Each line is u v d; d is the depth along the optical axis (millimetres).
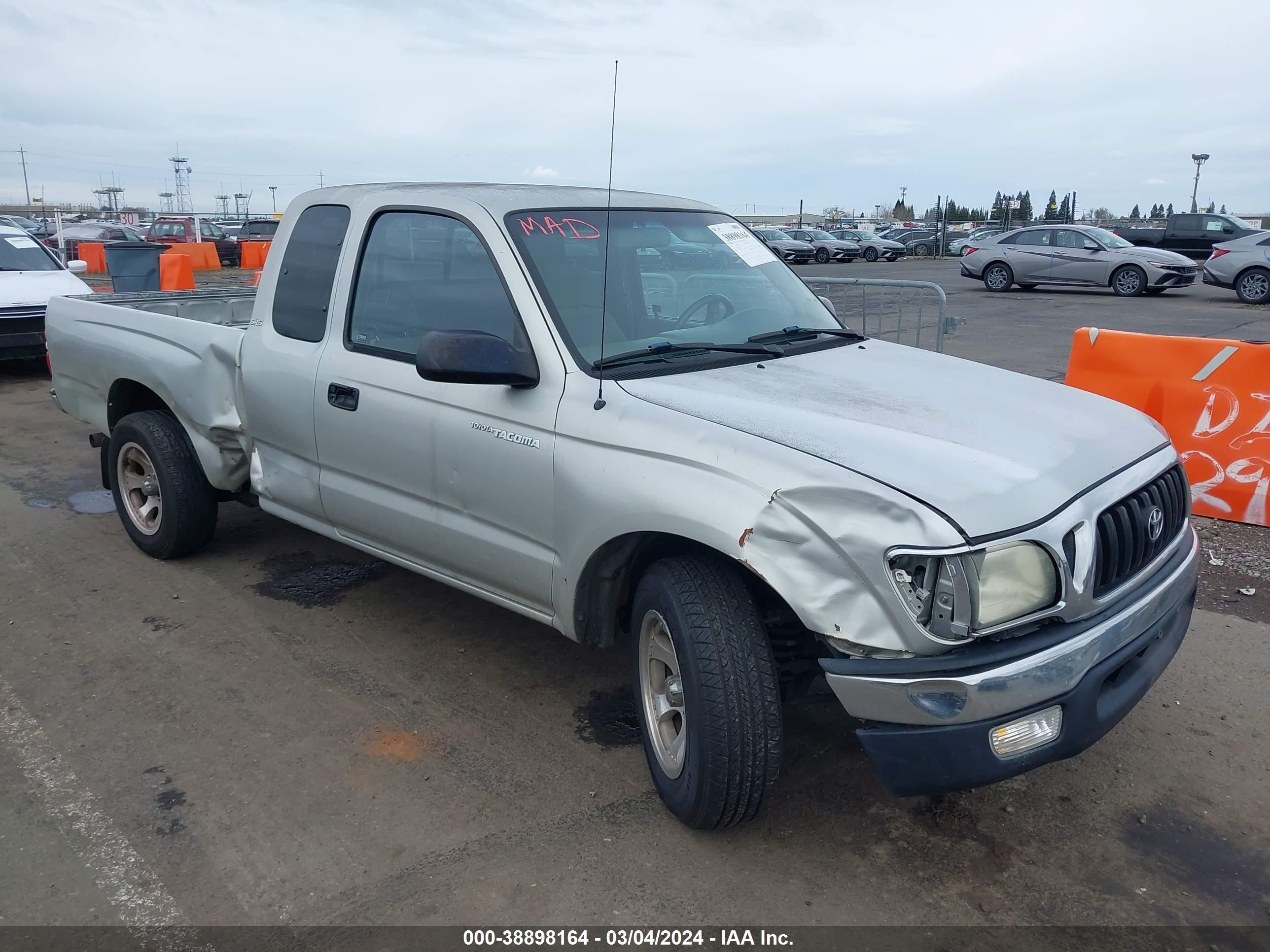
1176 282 20625
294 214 4488
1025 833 3162
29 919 2775
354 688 4078
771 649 3105
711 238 4223
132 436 5234
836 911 2811
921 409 3139
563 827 3174
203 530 5277
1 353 10352
